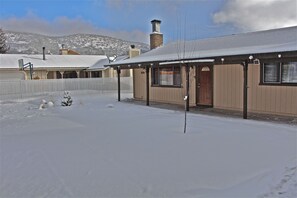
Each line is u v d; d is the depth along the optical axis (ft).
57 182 15.76
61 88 88.84
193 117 37.09
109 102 59.98
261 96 38.75
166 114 40.47
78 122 35.55
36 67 103.50
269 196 13.48
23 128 32.60
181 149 21.63
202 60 39.09
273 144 22.68
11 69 100.58
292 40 35.27
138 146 22.76
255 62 35.14
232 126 30.53
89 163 18.83
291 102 35.42
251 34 48.01
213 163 18.29
